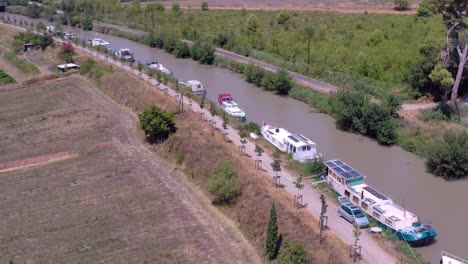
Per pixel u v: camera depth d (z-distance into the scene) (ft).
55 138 223.51
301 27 411.13
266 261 132.87
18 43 388.98
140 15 507.71
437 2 224.53
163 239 146.10
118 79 283.79
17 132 231.91
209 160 180.04
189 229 151.02
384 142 207.51
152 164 193.77
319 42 358.43
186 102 242.99
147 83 272.31
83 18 484.74
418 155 196.85
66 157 203.31
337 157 196.54
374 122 209.46
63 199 169.99
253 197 154.20
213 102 244.01
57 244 144.66
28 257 138.82
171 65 339.98
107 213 160.45
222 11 506.48
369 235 135.33
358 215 140.46
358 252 126.11
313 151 186.19
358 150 202.80
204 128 207.51
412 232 134.72
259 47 356.79
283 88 271.90
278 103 259.80
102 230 151.12
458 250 135.03
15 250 142.31
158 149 203.92
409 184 174.09
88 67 316.19
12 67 358.02
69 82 304.50
